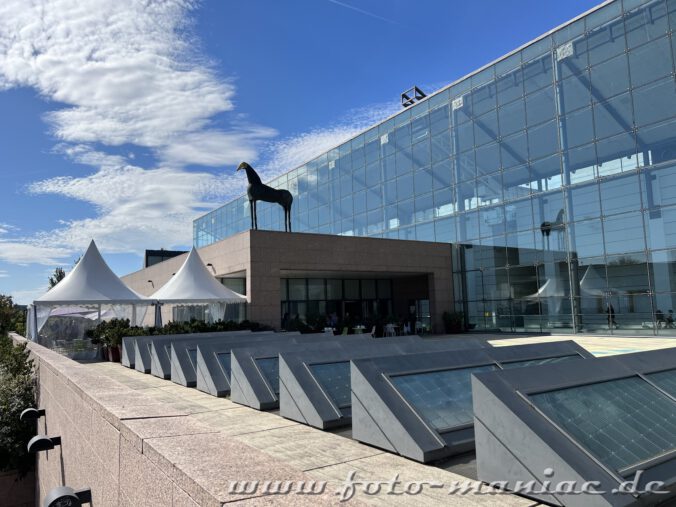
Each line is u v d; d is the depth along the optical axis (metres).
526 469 4.15
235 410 7.91
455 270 31.95
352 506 2.26
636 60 23.16
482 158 30.27
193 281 23.73
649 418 4.84
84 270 21.97
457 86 31.91
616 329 23.50
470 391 6.43
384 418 5.57
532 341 22.84
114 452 4.11
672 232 21.75
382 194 37.03
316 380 7.29
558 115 26.36
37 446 6.45
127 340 15.72
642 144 22.91
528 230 27.67
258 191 27.14
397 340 12.14
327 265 27.41
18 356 13.16
